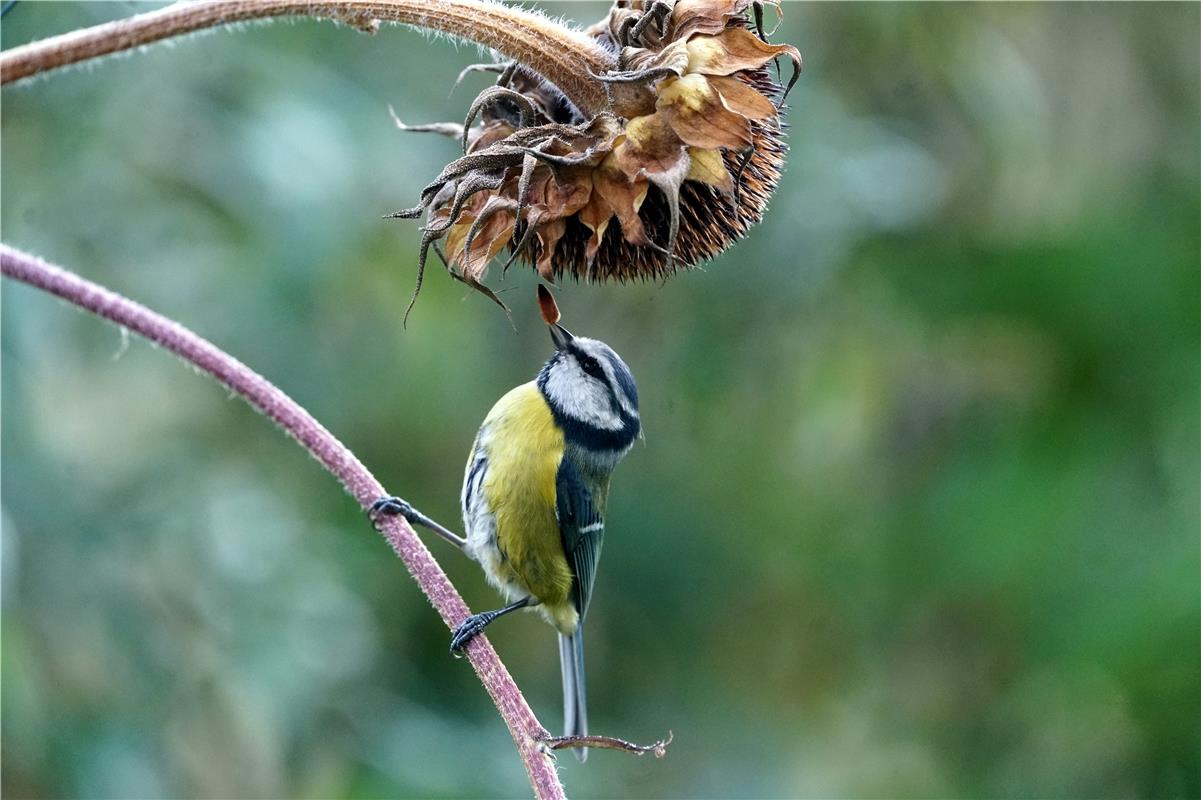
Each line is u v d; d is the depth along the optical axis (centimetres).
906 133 1294
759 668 1412
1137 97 1369
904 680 1390
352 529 1185
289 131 1010
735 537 1368
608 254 530
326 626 1020
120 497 968
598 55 505
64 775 867
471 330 1232
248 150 999
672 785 1341
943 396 1372
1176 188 1327
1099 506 1250
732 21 510
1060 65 1368
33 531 895
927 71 1283
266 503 1034
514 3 535
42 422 936
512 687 495
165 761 916
